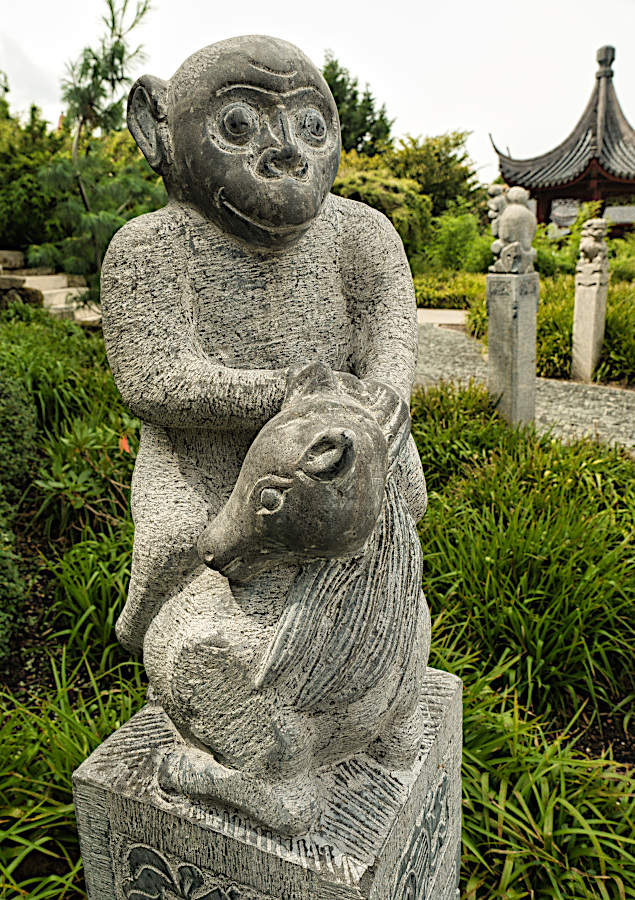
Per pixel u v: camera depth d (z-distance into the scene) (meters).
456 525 3.25
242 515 1.12
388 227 1.44
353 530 1.08
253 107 1.17
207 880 1.32
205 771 1.28
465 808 2.01
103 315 1.28
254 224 1.20
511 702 2.57
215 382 1.20
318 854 1.21
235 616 1.22
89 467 3.64
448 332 9.29
